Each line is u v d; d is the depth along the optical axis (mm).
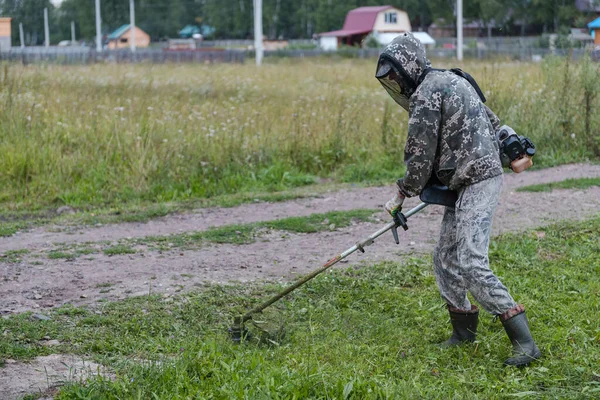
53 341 5090
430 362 4723
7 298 6008
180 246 7613
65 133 11398
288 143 11586
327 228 8266
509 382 4379
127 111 12719
